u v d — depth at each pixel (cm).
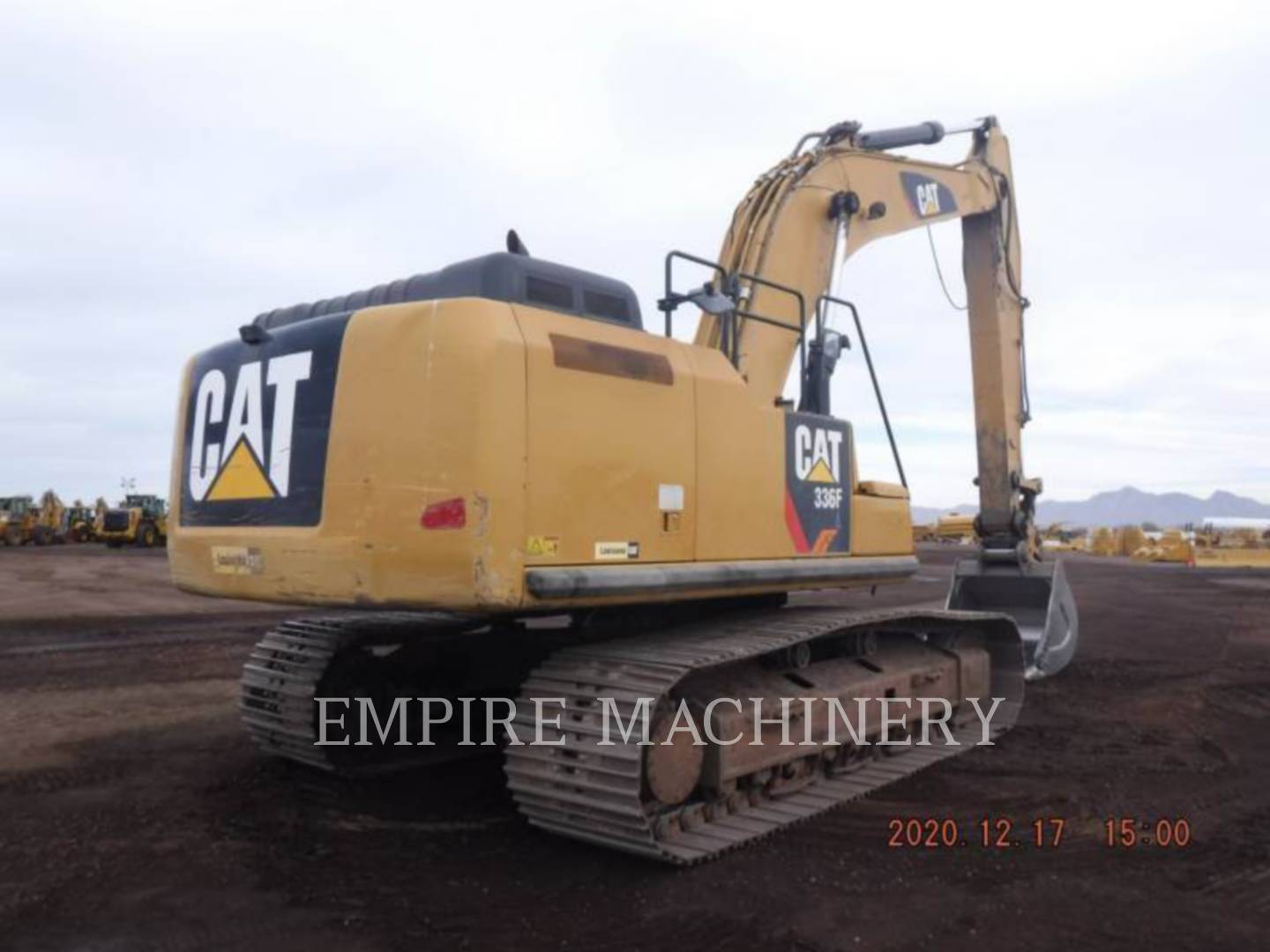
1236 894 481
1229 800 641
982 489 1082
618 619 600
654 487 546
